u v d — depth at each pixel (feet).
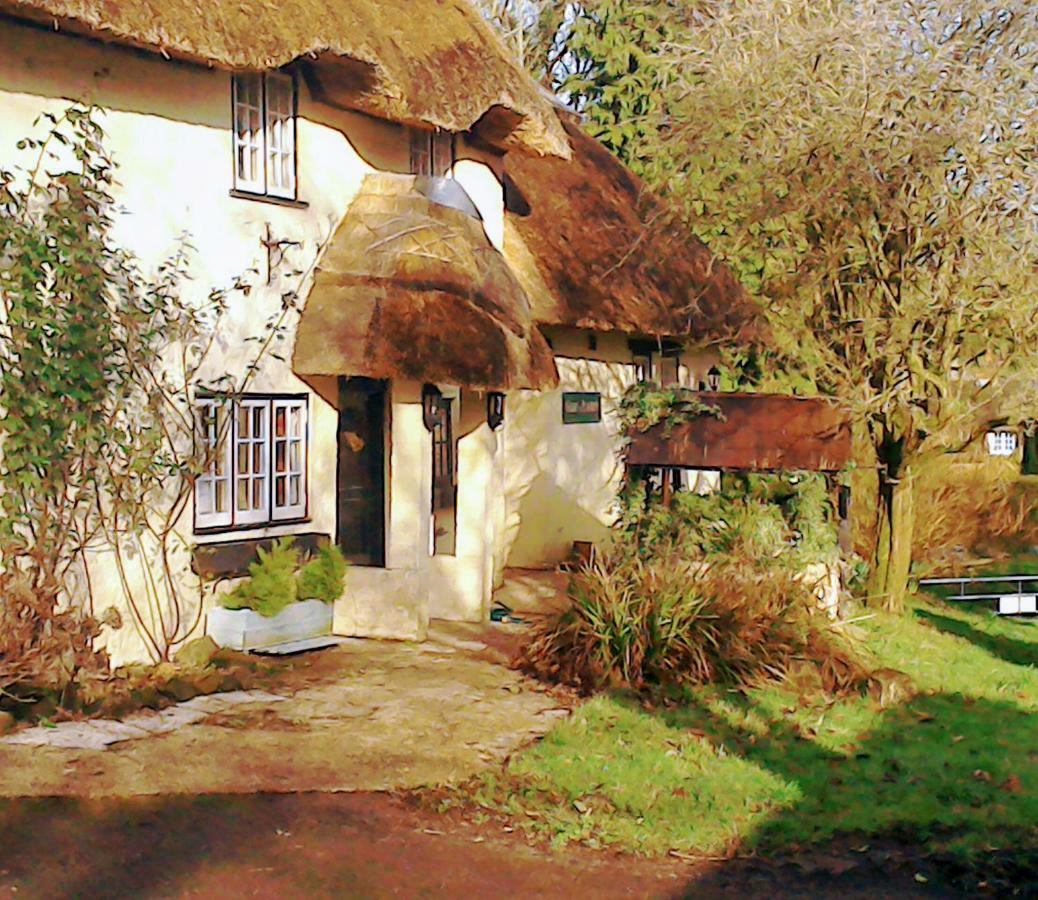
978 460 65.16
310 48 33.73
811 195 41.68
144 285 31.76
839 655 34.50
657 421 43.29
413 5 41.73
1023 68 40.40
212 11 31.07
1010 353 42.14
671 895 19.70
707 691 31.58
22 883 18.26
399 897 18.94
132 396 31.32
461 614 42.09
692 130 45.50
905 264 42.52
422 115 38.24
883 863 21.27
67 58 29.86
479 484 42.11
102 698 27.61
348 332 36.11
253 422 35.65
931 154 40.24
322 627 35.99
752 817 23.27
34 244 28.37
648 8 78.84
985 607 53.06
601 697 30.42
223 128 34.40
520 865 20.54
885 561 47.52
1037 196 39.52
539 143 45.55
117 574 31.14
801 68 42.04
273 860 19.93
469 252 40.06
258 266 35.53
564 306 49.39
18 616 27.48
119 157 31.19
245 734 26.21
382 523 39.78
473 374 37.01
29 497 28.53
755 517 40.57
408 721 28.07
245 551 34.83
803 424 41.88
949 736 29.60
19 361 28.22
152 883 18.70
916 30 40.98
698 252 62.28
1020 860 21.43
